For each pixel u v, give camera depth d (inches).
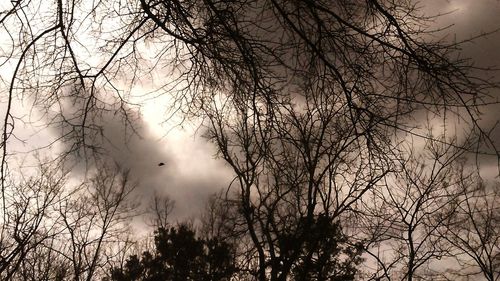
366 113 152.7
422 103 140.3
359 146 165.2
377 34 144.6
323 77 154.9
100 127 149.3
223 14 151.7
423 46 139.3
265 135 161.0
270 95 155.5
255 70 148.1
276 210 285.1
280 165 173.8
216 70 164.1
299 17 147.5
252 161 174.9
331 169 250.7
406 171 162.6
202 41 148.8
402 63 143.2
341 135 182.1
